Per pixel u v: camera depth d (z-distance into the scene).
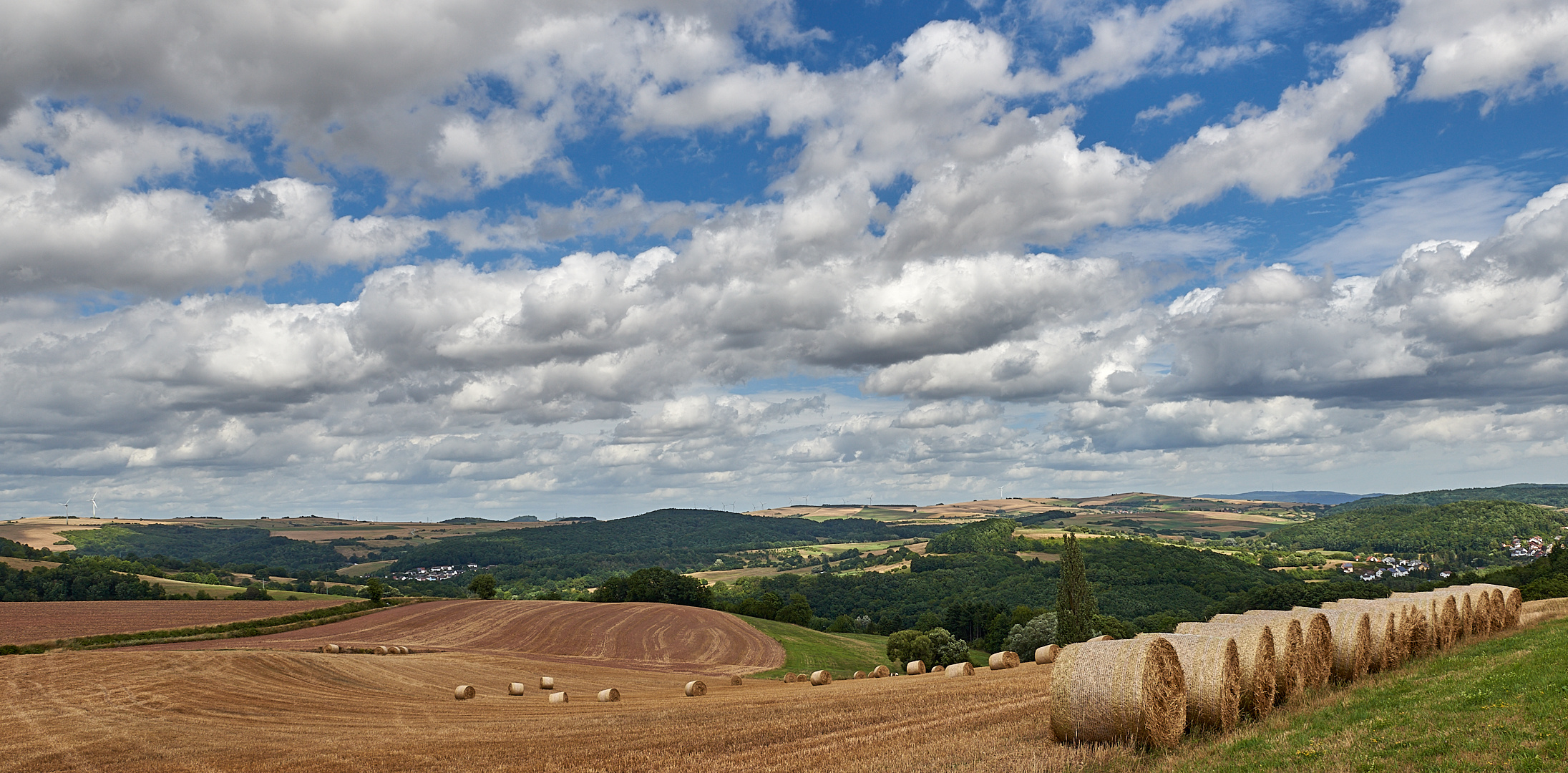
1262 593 98.19
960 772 13.69
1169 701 15.06
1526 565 102.00
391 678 41.12
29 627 62.50
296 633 67.06
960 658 82.81
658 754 17.55
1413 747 12.18
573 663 58.12
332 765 18.31
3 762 19.58
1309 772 11.69
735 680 45.41
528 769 16.83
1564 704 13.24
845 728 19.16
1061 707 15.48
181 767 18.69
